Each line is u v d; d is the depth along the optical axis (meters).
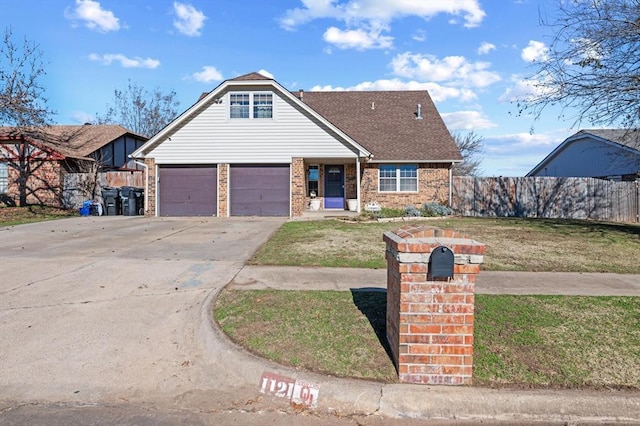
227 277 6.55
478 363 3.50
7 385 3.42
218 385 3.43
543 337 4.02
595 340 3.96
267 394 3.28
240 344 3.92
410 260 3.25
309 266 7.32
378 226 13.57
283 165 17.17
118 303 5.36
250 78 16.84
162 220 15.68
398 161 18.62
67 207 20.48
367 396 3.10
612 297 5.44
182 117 16.84
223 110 17.00
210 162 17.11
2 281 6.33
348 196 19.55
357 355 3.67
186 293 5.76
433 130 20.50
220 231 12.24
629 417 2.94
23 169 20.55
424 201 19.00
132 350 4.07
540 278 6.57
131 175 20.55
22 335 4.38
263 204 17.20
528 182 19.91
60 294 5.71
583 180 19.59
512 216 19.67
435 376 3.24
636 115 11.53
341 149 17.03
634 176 20.55
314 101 23.09
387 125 21.00
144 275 6.71
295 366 3.49
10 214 17.62
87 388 3.38
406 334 3.26
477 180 19.91
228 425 2.89
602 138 21.98
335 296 5.39
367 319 4.52
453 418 2.96
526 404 3.00
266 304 5.05
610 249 9.40
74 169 21.77
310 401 3.15
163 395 3.28
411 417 2.97
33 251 8.77
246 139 17.05
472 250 3.23
